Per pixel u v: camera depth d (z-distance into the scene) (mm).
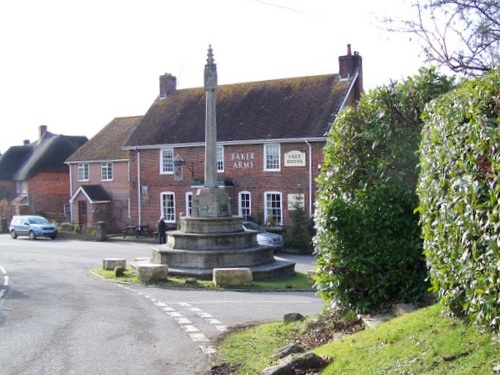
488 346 5422
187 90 44219
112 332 11539
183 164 39625
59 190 57562
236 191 37031
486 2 9969
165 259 21969
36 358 9609
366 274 8750
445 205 6504
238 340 10172
